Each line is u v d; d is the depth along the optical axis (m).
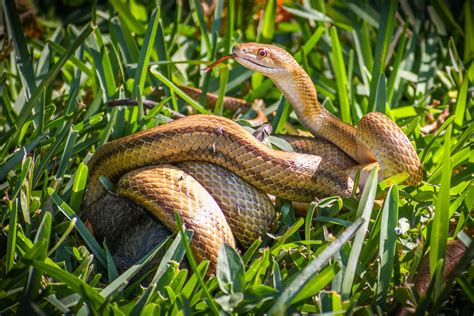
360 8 10.95
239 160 6.71
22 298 5.23
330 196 6.91
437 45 10.90
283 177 6.77
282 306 5.15
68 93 9.31
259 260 6.00
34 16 10.95
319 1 10.91
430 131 9.03
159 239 6.18
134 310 5.43
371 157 7.56
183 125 6.72
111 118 7.64
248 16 11.20
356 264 5.71
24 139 7.96
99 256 6.27
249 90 10.43
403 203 6.94
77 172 6.64
